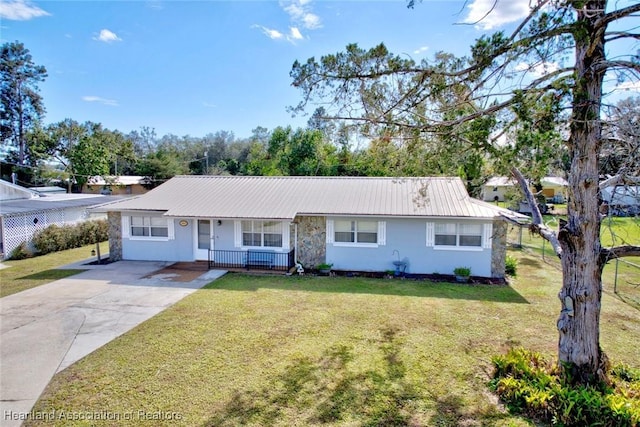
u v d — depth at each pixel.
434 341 8.02
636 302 10.88
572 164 5.63
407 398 5.80
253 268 14.99
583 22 4.57
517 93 5.01
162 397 5.83
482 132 5.68
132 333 8.38
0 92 42.91
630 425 4.80
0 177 42.16
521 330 8.65
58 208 20.59
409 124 6.78
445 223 13.91
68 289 12.02
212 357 7.20
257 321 9.18
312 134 33.41
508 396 5.71
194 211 14.65
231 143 63.44
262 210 14.47
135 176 53.34
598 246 5.65
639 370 6.48
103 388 6.09
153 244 16.36
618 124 5.00
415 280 13.43
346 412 5.43
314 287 12.42
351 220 14.59
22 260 16.83
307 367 6.82
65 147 48.00
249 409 5.51
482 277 13.76
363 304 10.58
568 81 4.84
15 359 7.11
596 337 5.80
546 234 6.43
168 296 11.28
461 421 5.21
